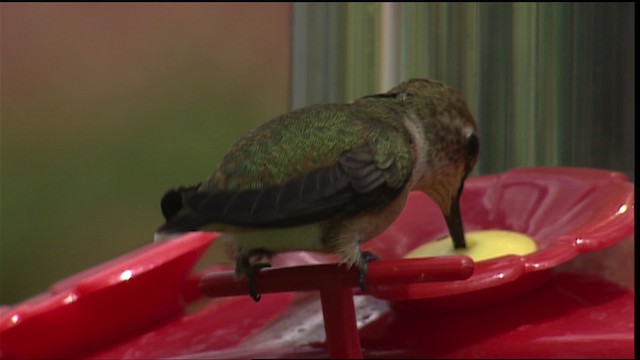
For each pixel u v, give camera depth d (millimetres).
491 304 3828
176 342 4152
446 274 3260
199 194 3398
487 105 4797
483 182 4480
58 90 8602
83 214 8625
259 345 3988
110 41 8609
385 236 4355
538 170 4391
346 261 3482
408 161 3701
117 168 8703
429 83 4227
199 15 8648
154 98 8648
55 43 8586
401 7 4938
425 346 3701
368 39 4996
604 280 3926
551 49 4703
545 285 3932
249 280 3609
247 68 8617
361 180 3521
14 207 8578
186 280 4414
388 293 3561
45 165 8656
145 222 8570
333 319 3541
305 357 3746
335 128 3652
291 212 3381
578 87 4641
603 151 4617
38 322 3965
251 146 3555
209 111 8617
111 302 4152
